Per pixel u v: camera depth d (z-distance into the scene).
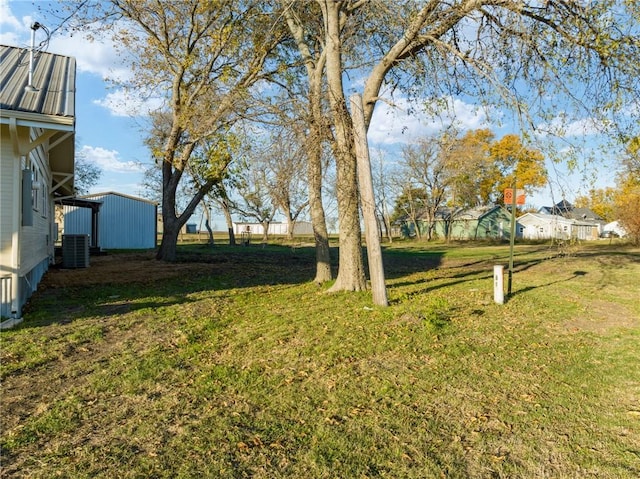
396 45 8.86
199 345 5.74
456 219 53.75
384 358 5.31
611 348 5.91
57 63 10.84
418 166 42.78
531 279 13.31
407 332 6.39
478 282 12.22
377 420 3.69
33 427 3.47
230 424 3.57
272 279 13.17
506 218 51.69
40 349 5.43
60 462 2.98
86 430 3.45
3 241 7.04
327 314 7.62
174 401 4.02
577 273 14.95
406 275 14.60
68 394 4.14
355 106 8.55
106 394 4.15
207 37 15.09
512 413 3.86
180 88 16.22
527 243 40.56
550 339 6.32
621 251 24.67
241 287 11.27
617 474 2.94
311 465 2.99
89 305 8.39
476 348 5.75
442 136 8.79
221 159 11.91
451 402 4.08
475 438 3.41
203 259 20.34
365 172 8.45
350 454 3.14
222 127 11.54
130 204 29.53
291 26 11.70
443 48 8.46
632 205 28.39
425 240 50.19
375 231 8.36
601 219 61.16
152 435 3.38
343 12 10.02
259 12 13.39
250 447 3.21
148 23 14.80
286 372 4.82
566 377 4.75
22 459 3.02
